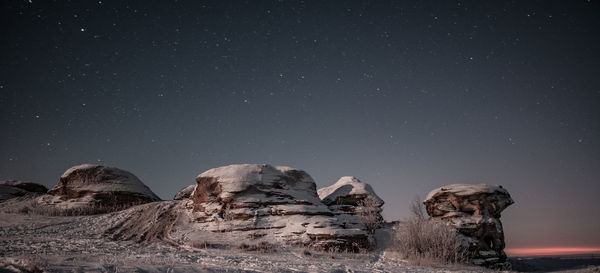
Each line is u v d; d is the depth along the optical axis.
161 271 8.27
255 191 22.91
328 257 17.30
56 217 25.39
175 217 23.47
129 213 25.28
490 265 18.33
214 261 12.77
